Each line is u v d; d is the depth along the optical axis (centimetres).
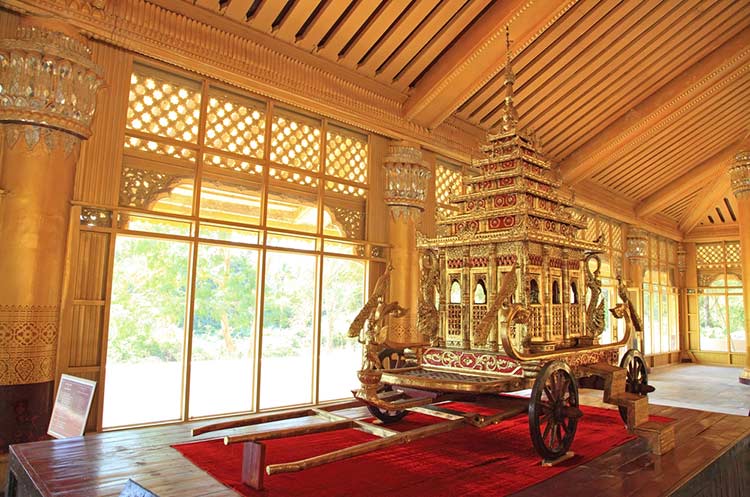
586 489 264
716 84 943
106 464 300
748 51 883
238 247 599
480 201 424
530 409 297
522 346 342
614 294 1304
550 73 817
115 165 508
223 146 601
